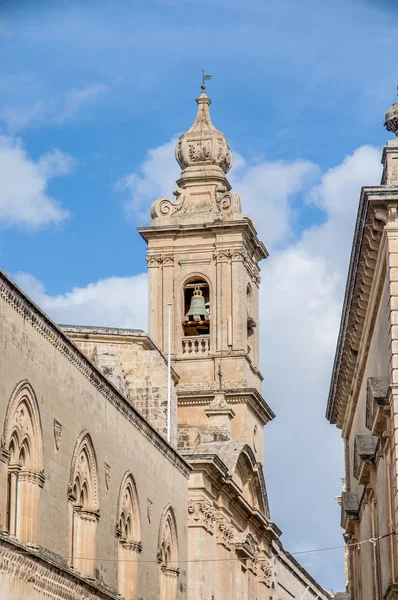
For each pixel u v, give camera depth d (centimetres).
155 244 9200
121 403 5147
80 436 4644
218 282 9062
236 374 8888
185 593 6128
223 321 8994
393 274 4922
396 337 4925
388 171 5062
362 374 6500
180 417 8838
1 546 3850
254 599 8538
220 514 7544
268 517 8956
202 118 9650
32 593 4122
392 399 4906
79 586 4550
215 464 7125
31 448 4203
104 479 4922
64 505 4481
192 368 8938
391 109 5212
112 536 5038
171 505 5938
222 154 9481
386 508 5366
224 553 7638
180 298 9112
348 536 8206
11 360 3997
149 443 5588
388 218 4956
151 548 5584
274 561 9338
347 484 8044
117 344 6650
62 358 4466
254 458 8375
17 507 4156
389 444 5103
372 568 6278
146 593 5484
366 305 5775
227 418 8200
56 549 4397
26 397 4138
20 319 4072
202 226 9112
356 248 5391
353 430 7450
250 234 9219
